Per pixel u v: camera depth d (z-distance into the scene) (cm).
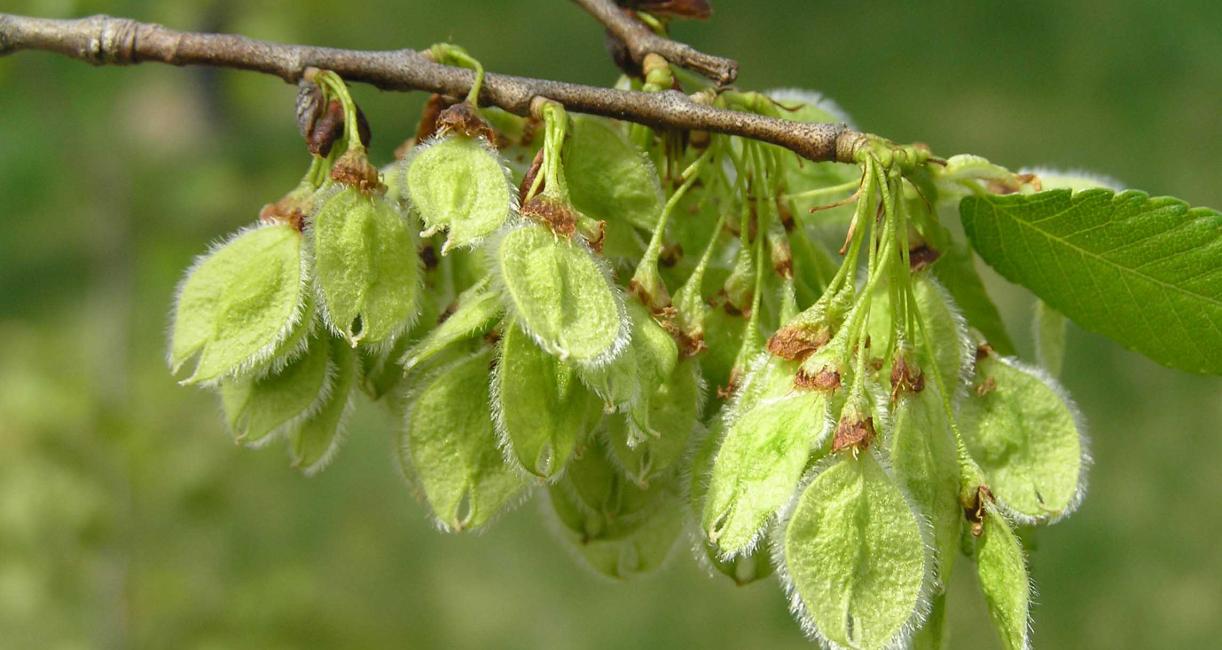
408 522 72
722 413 31
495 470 31
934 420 30
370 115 84
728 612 68
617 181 32
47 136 68
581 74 93
